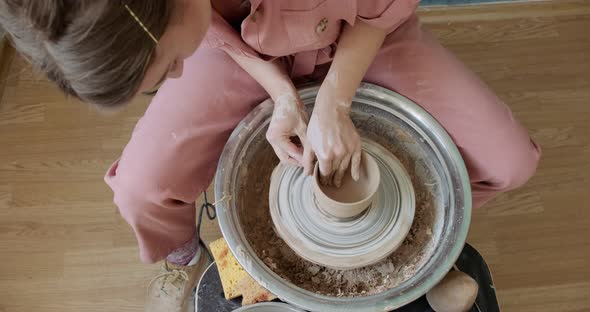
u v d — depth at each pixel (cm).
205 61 113
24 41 61
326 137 95
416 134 108
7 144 168
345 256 101
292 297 91
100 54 58
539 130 170
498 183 113
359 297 91
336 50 103
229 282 111
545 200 159
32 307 149
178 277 145
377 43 102
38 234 157
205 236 157
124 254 155
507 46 184
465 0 186
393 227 103
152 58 66
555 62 181
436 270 94
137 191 106
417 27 115
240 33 100
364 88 108
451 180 103
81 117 172
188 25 70
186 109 109
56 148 168
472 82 112
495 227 156
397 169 108
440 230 103
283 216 104
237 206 104
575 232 155
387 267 107
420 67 112
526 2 188
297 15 90
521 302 147
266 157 114
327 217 102
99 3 55
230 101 111
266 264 106
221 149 113
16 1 56
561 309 146
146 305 148
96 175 164
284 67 111
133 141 110
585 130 169
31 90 176
